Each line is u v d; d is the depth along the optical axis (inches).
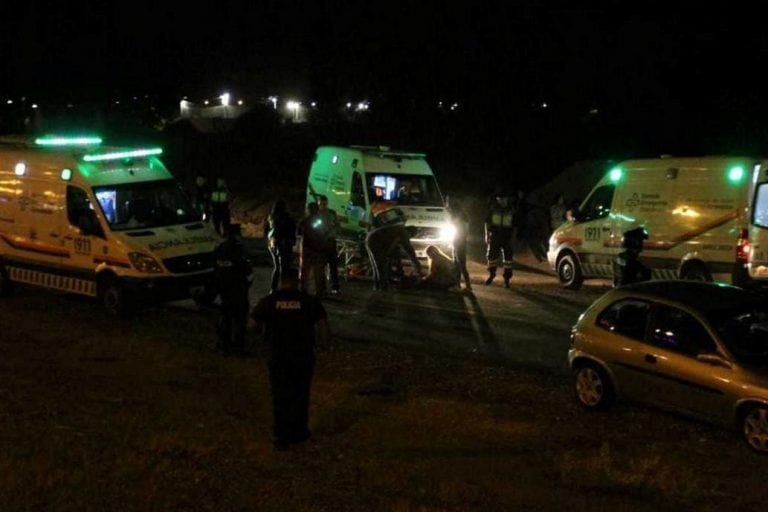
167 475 322.3
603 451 365.4
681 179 700.0
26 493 295.6
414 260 759.1
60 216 653.9
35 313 648.4
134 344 554.3
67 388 448.5
